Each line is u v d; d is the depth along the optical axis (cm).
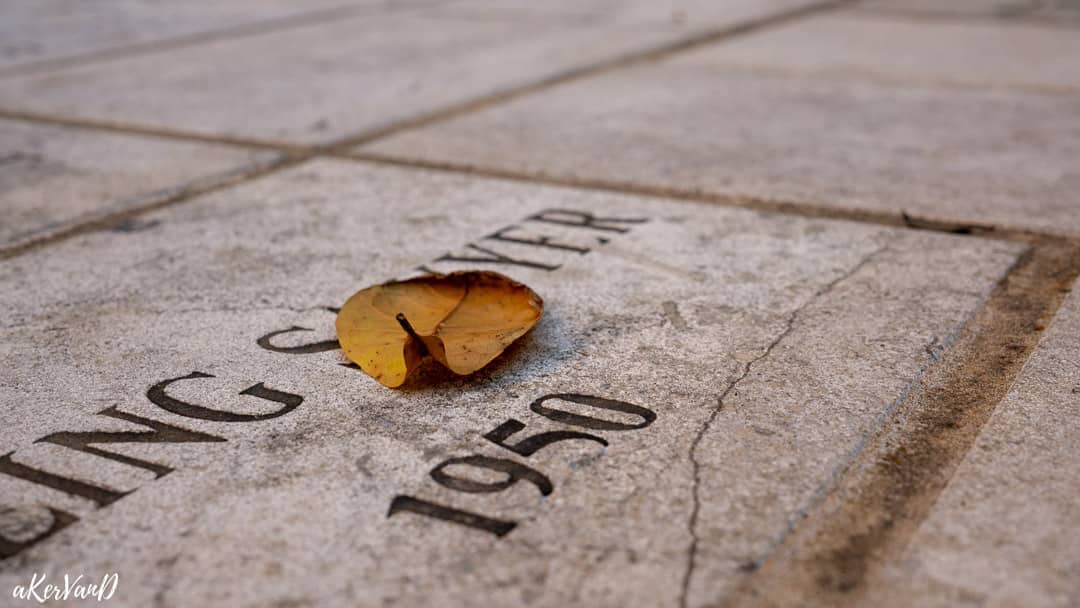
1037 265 84
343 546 61
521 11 212
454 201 97
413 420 69
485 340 72
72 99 135
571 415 69
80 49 171
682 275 83
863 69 149
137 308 80
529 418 68
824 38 177
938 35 179
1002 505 62
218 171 105
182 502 63
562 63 155
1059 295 80
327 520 62
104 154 110
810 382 71
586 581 59
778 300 80
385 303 75
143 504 63
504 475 65
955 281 82
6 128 121
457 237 90
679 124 119
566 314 78
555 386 71
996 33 180
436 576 59
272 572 60
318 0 232
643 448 66
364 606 58
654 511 62
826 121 119
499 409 69
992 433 67
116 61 160
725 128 117
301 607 58
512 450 66
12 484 65
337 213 95
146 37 182
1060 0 228
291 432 68
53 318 79
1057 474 64
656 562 60
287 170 105
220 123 121
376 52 165
